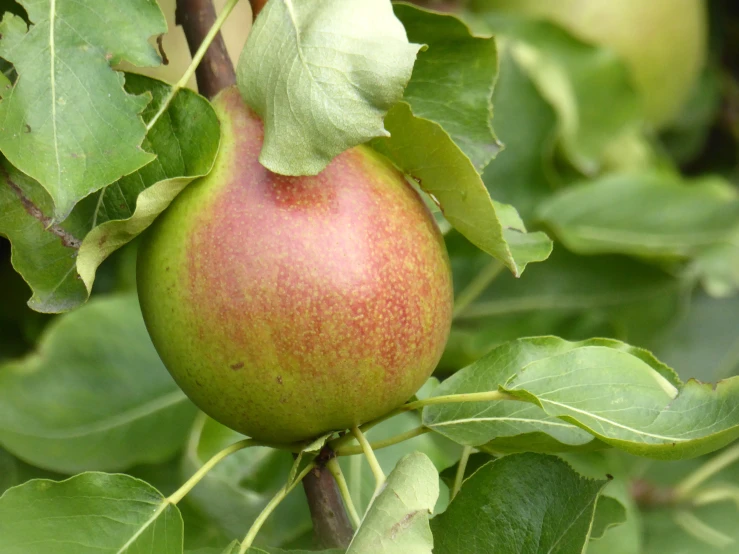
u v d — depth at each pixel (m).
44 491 0.65
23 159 0.64
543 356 0.69
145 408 0.80
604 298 0.92
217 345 0.65
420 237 0.66
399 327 0.65
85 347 0.80
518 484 0.67
